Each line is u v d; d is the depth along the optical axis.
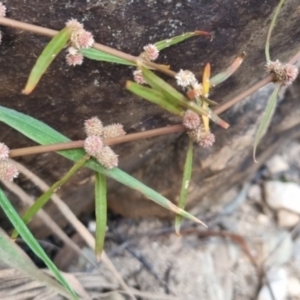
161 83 0.20
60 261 0.37
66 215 0.30
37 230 0.35
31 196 0.31
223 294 0.40
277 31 0.25
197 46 0.23
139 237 0.41
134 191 0.38
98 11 0.21
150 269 0.40
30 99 0.24
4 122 0.24
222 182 0.39
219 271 0.41
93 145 0.21
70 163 0.30
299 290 0.40
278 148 0.43
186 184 0.23
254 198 0.44
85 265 0.38
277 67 0.23
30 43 0.22
